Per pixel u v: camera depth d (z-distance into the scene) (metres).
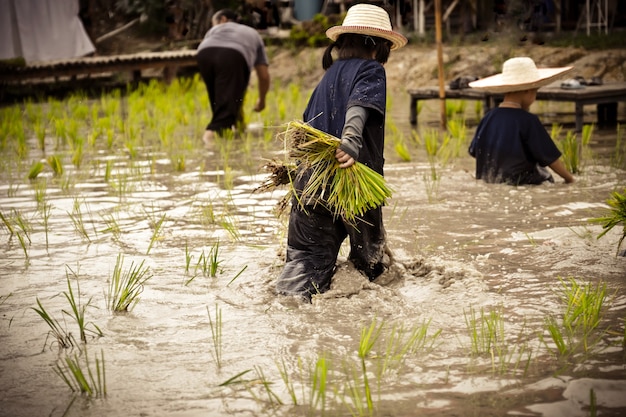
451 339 4.12
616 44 18.44
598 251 5.64
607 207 7.00
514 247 5.85
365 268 5.09
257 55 12.74
